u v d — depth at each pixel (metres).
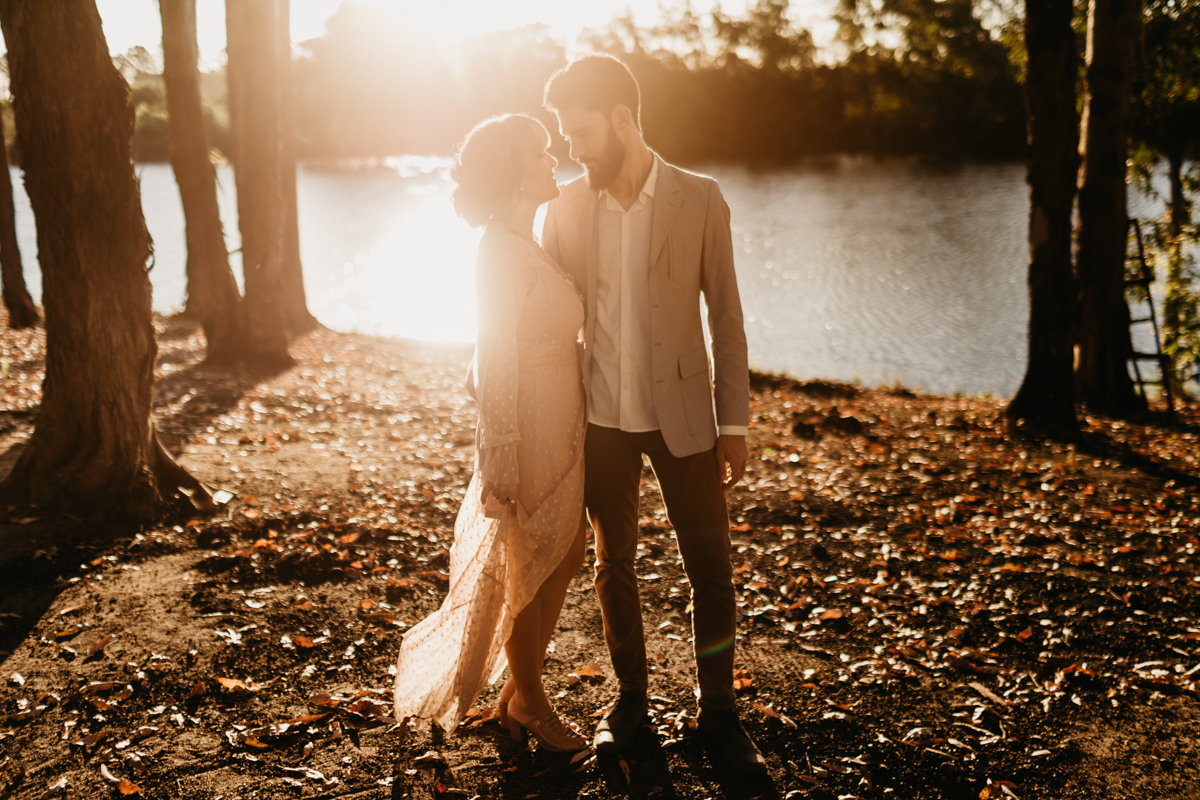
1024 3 8.00
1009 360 16.97
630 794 2.45
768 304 23.77
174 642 3.27
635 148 2.45
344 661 3.22
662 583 4.03
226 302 9.96
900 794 2.52
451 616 2.53
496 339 2.32
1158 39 12.58
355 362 10.82
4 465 5.23
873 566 4.31
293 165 13.30
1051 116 7.93
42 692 2.91
